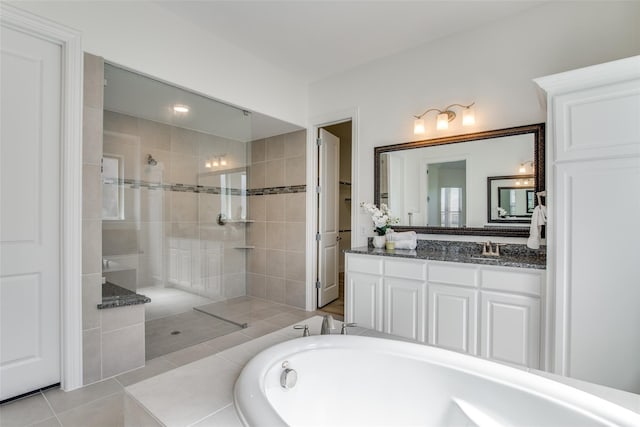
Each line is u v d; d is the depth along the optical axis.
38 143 2.00
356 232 3.53
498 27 2.68
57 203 2.07
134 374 2.27
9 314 1.91
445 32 2.88
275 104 3.54
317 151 4.02
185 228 3.39
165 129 3.19
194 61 2.77
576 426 1.11
